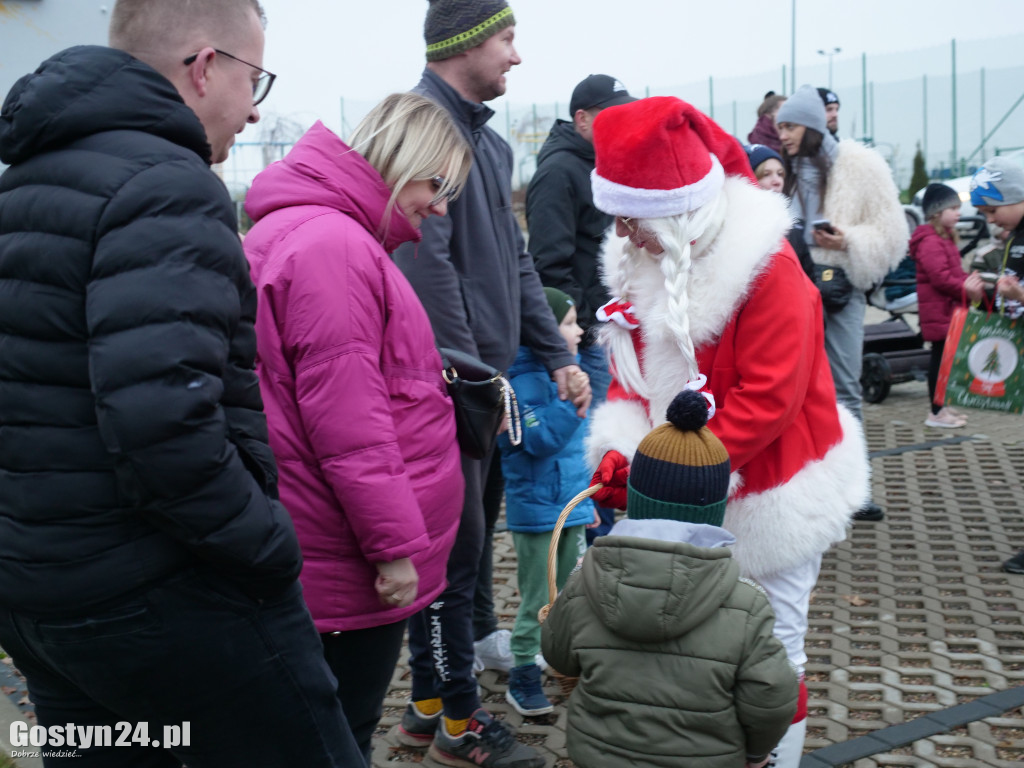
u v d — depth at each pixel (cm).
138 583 157
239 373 167
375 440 209
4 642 174
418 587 232
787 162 525
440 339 296
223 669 166
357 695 235
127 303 146
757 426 245
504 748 303
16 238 157
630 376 270
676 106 244
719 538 210
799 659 270
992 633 389
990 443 665
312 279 209
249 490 157
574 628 219
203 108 178
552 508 329
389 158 229
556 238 411
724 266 247
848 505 268
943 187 683
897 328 804
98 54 160
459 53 307
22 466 155
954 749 311
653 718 205
